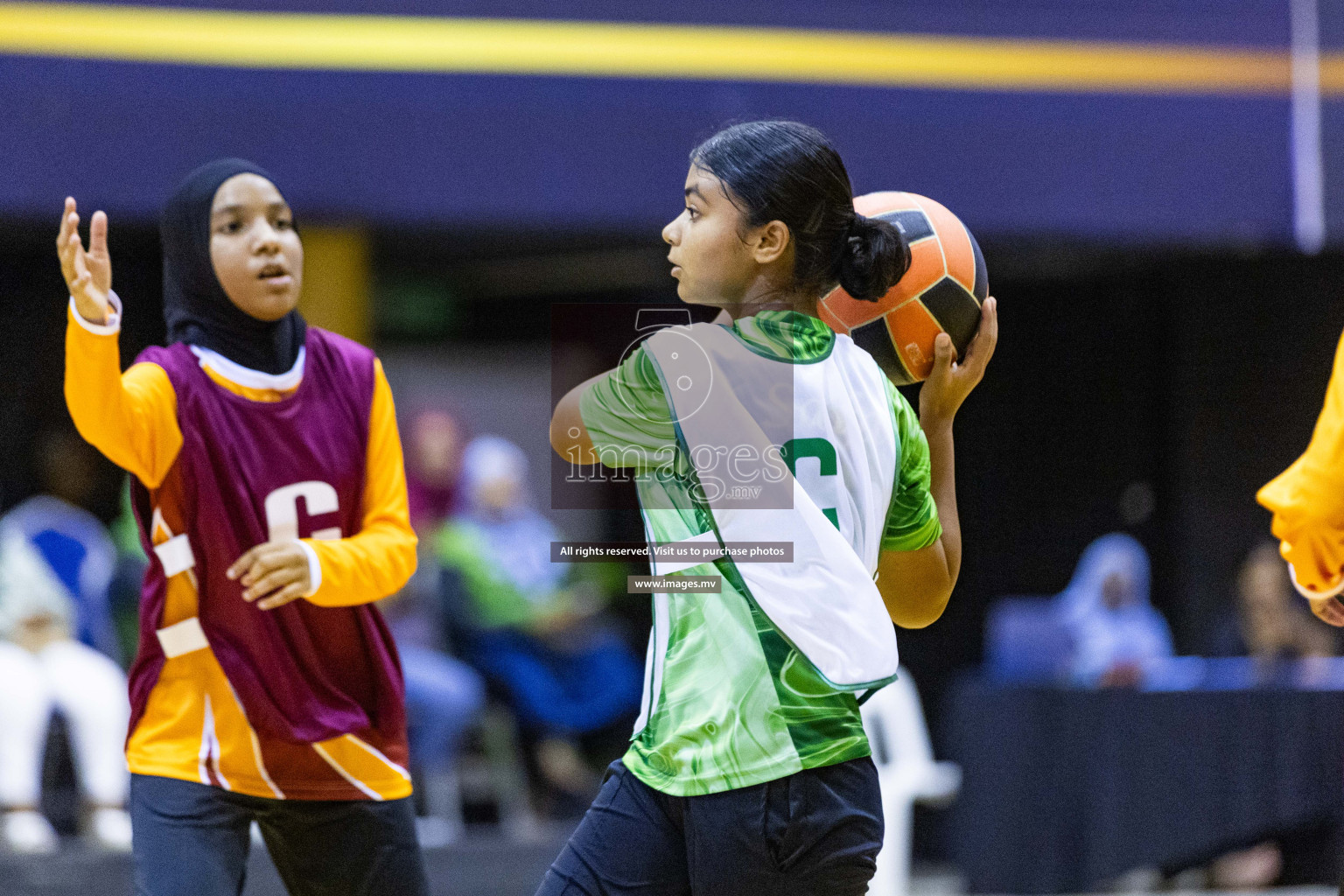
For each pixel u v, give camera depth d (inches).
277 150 706.8
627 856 245.6
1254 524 948.6
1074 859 658.8
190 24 698.8
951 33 764.6
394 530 332.8
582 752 754.8
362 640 331.9
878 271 260.2
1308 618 768.9
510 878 611.5
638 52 738.2
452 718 671.8
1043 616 773.9
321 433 331.6
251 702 315.3
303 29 709.3
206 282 326.0
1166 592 986.7
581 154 735.1
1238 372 956.6
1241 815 650.2
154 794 311.0
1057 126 775.7
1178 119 789.2
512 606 717.3
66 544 658.8
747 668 240.4
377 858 329.1
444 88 722.8
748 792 238.5
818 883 242.7
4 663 582.9
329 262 760.3
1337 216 796.6
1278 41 796.6
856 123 754.2
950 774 692.1
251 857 561.3
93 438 304.2
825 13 752.3
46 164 682.8
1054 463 1021.8
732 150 255.4
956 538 284.0
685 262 259.0
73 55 685.9
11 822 573.9
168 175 695.1
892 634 247.8
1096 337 1010.1
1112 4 781.9
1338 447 321.1
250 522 320.8
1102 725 661.3
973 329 286.2
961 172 766.5
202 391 320.2
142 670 320.5
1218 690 656.4
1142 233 788.0
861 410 255.0
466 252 969.5
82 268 294.7
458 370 1117.1
